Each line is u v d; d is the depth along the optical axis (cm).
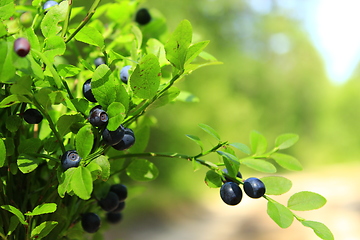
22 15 29
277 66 616
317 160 653
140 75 25
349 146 707
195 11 419
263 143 32
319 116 701
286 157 32
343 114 728
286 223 26
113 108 25
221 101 396
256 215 258
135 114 26
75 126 26
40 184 30
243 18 504
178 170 318
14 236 28
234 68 471
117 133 25
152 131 309
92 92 25
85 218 30
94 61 34
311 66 701
